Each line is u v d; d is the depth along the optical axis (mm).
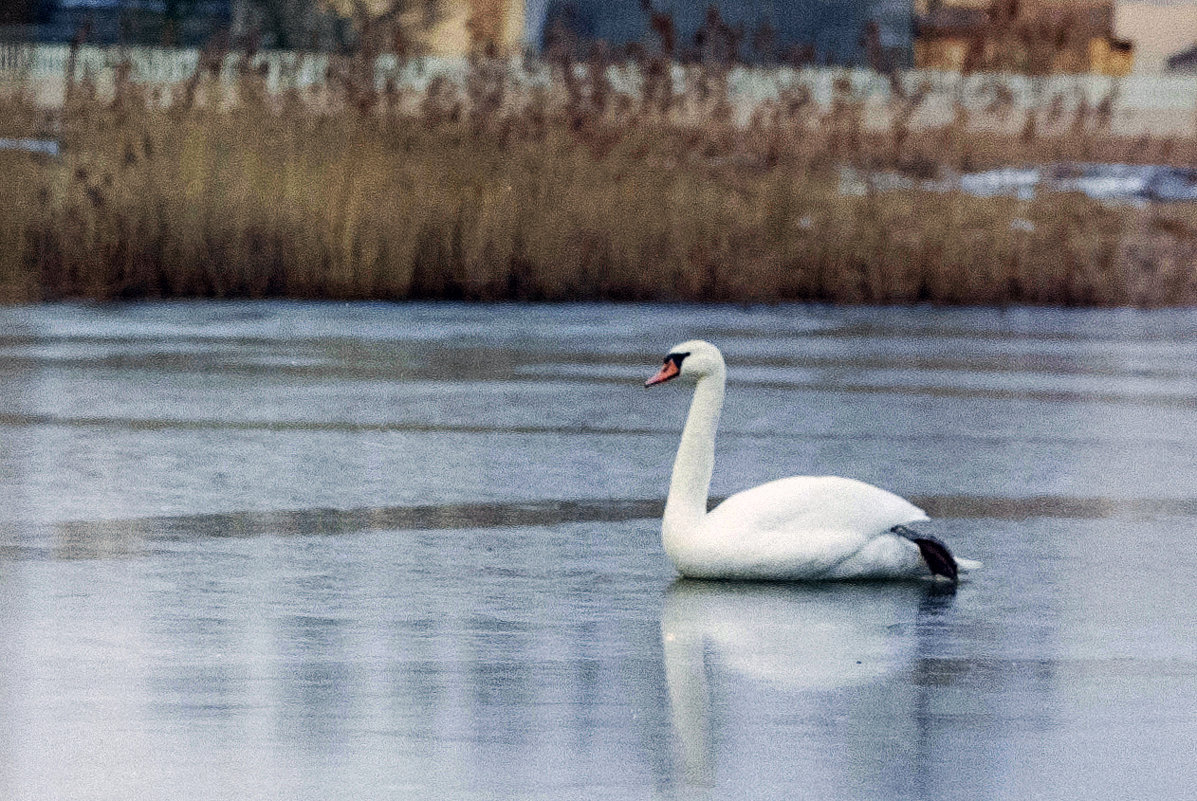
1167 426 17125
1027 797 7191
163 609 9984
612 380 19375
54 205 25250
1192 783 7379
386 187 25719
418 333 22844
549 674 8797
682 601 10312
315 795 7074
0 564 11031
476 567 11117
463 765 7426
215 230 25516
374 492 13430
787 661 9086
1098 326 25406
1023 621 10000
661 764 7477
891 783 7309
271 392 18141
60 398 17547
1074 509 13250
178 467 14242
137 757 7484
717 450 15477
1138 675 8953
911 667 9031
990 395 18922
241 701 8273
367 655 9102
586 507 13023
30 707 8148
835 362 21203
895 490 13836
